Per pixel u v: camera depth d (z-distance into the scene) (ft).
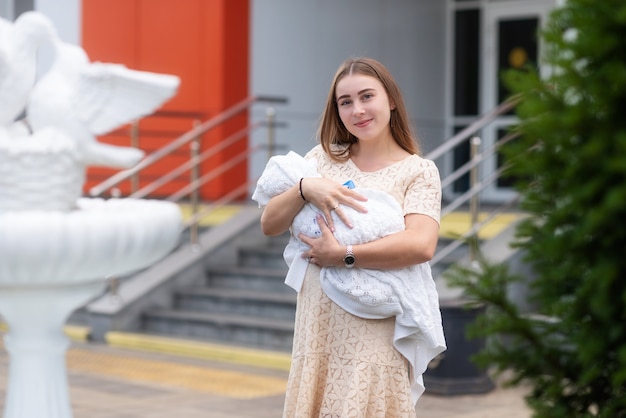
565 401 12.48
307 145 53.62
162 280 38.78
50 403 17.71
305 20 53.16
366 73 13.99
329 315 13.76
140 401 28.40
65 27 55.47
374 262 13.32
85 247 16.01
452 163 58.08
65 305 17.37
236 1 50.98
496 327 12.91
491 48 56.75
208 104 51.24
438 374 28.55
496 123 56.18
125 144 53.88
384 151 14.32
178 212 18.39
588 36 11.21
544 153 11.72
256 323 35.45
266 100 43.78
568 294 12.25
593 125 11.30
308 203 13.87
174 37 52.42
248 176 51.78
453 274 13.69
